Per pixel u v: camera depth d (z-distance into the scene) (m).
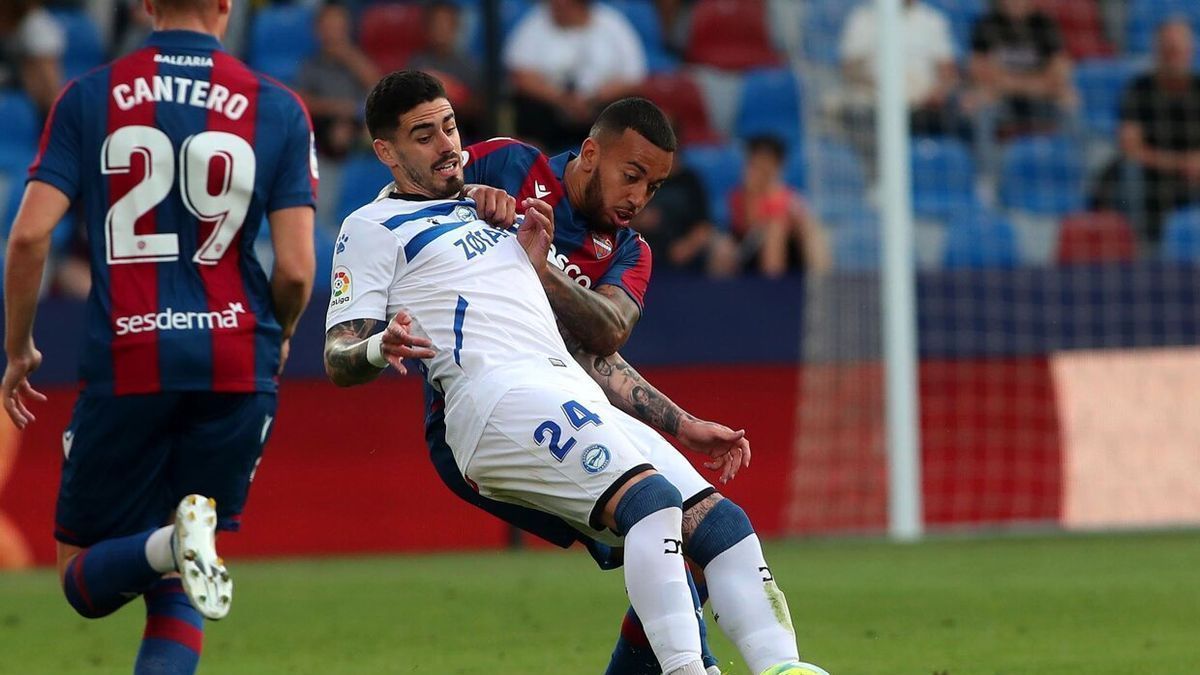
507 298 12.62
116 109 13.80
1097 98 44.53
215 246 13.91
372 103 13.20
